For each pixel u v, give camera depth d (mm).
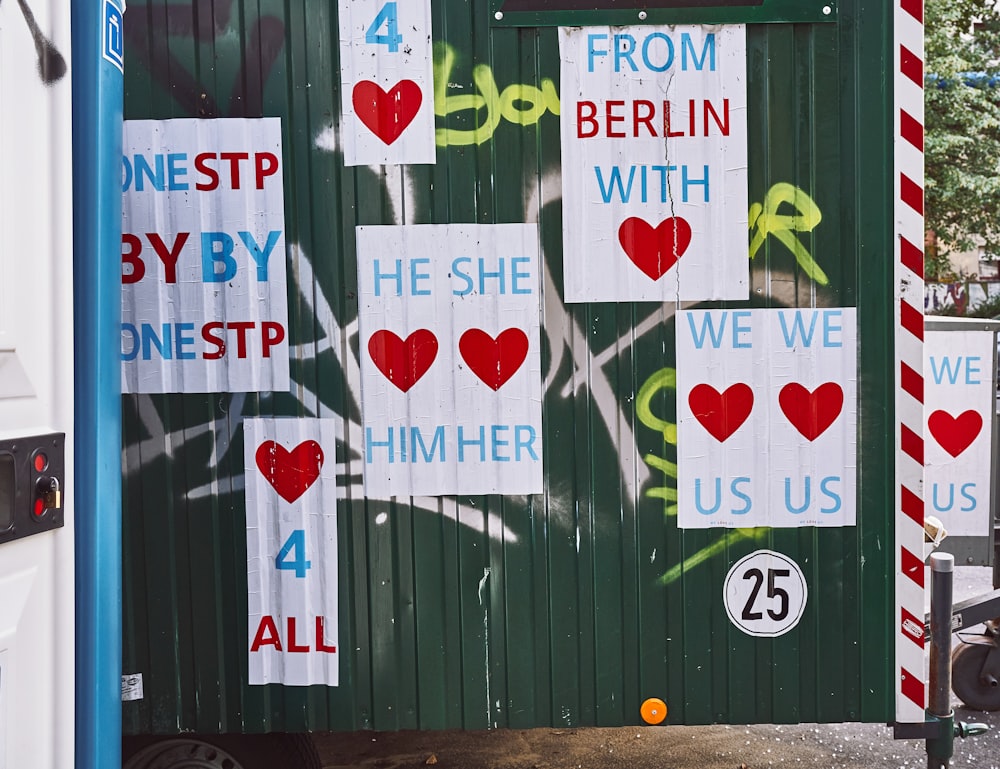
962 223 13641
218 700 2688
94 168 1927
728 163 2592
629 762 3586
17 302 1728
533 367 2621
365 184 2613
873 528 2621
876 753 3635
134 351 2654
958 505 3992
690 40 2572
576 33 2576
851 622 2646
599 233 2604
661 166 2594
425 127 2600
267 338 2645
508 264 2613
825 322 2604
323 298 2635
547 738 3820
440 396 2635
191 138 2625
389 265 2623
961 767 3514
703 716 2666
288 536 2660
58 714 1832
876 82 2559
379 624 2664
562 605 2648
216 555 2674
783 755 3629
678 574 2643
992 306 16141
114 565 1993
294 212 2631
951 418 3969
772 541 2635
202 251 2643
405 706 2674
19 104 1740
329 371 2643
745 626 2648
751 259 2604
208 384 2654
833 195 2584
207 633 2684
